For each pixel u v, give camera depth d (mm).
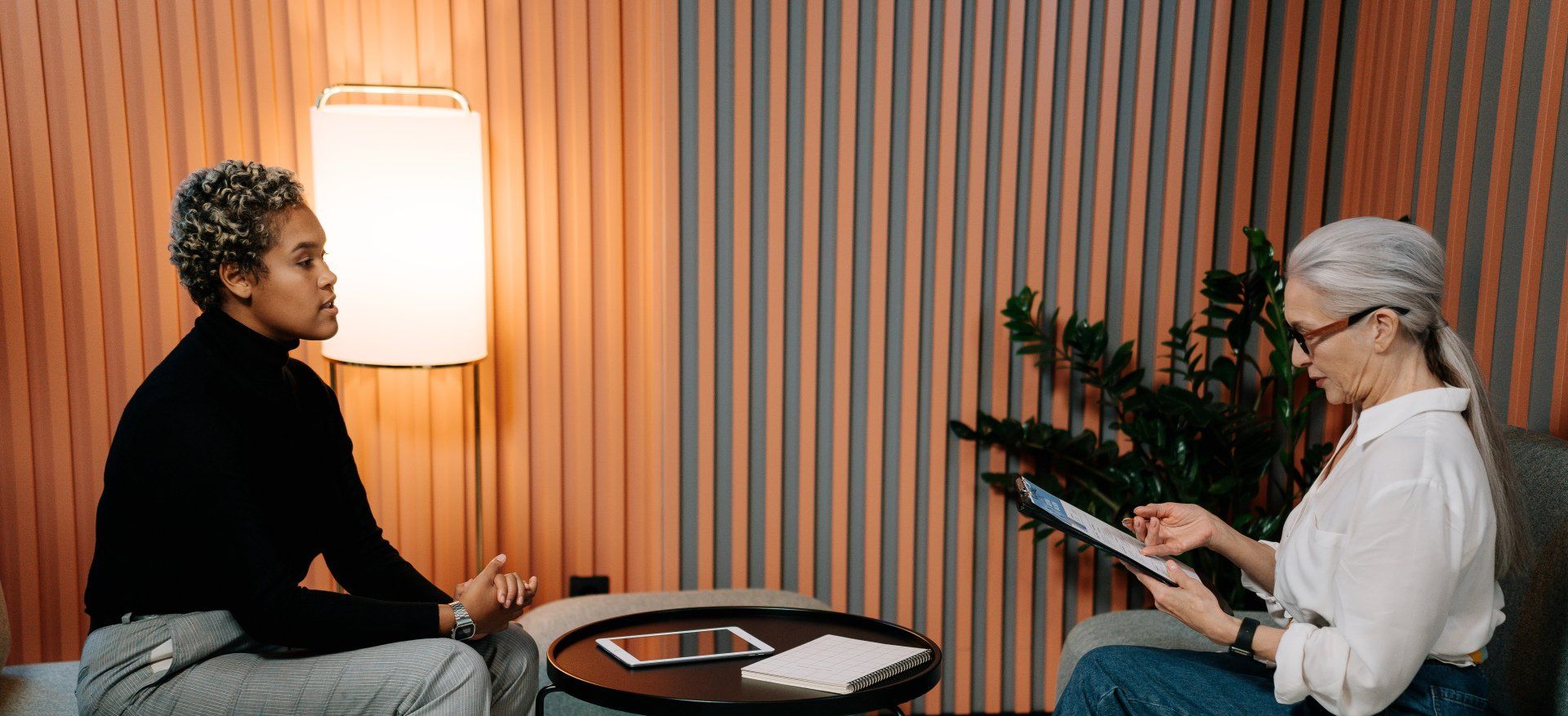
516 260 2625
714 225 2633
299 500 1686
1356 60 2643
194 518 1485
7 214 2434
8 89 2408
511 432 2693
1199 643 2072
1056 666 2844
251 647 1593
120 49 2447
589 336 2688
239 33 2494
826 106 2648
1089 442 2633
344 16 2514
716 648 1899
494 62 2566
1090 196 2707
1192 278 2736
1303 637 1392
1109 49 2625
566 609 2342
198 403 1500
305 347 2600
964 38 2635
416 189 2258
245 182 1543
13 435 2496
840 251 2666
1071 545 2805
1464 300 2281
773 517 2762
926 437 2768
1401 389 1475
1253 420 2510
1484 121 2230
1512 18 2133
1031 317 2689
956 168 2662
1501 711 1788
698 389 2697
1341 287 1450
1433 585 1320
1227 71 2672
